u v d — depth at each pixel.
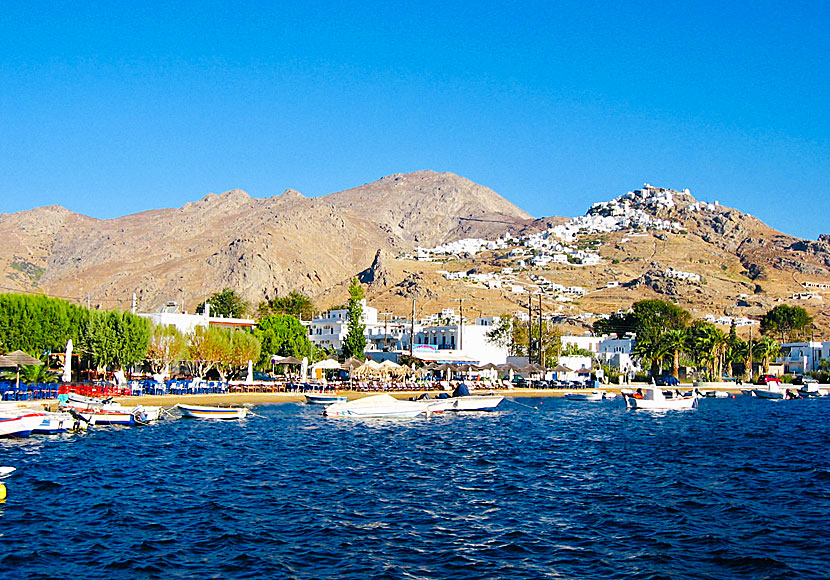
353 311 128.12
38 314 86.25
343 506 35.75
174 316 125.88
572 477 44.03
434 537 30.67
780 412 92.50
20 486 38.69
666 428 71.38
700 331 169.62
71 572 25.95
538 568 27.11
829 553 29.03
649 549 29.39
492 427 70.62
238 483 40.69
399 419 76.94
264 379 113.31
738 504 36.88
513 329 148.75
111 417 64.19
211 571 26.33
